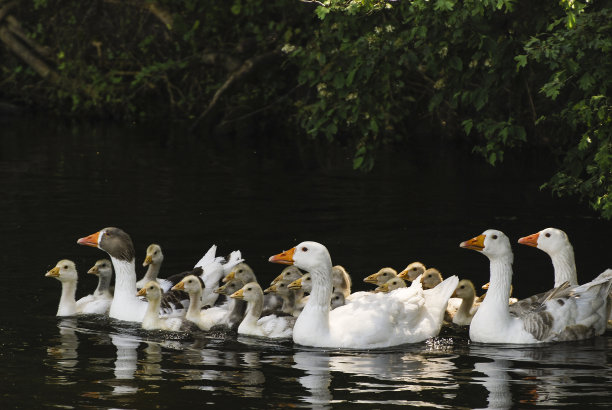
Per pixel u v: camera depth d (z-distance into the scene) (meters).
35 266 16.95
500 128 16.69
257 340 13.54
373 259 17.55
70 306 14.69
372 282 15.71
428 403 10.56
